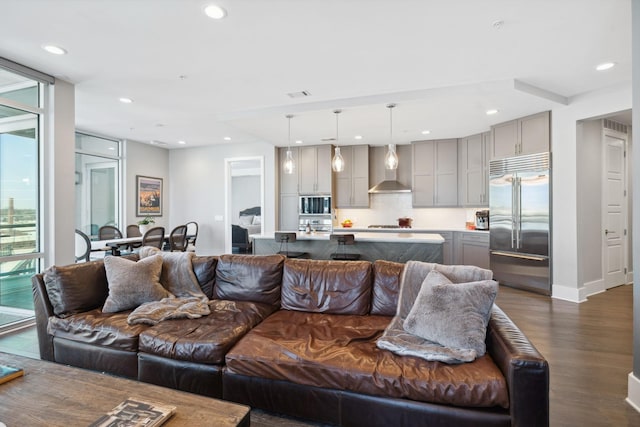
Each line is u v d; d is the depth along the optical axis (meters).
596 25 2.52
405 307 2.26
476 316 1.82
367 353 1.82
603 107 3.84
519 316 3.61
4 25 2.54
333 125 5.09
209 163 7.30
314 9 2.32
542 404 1.43
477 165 5.71
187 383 2.03
